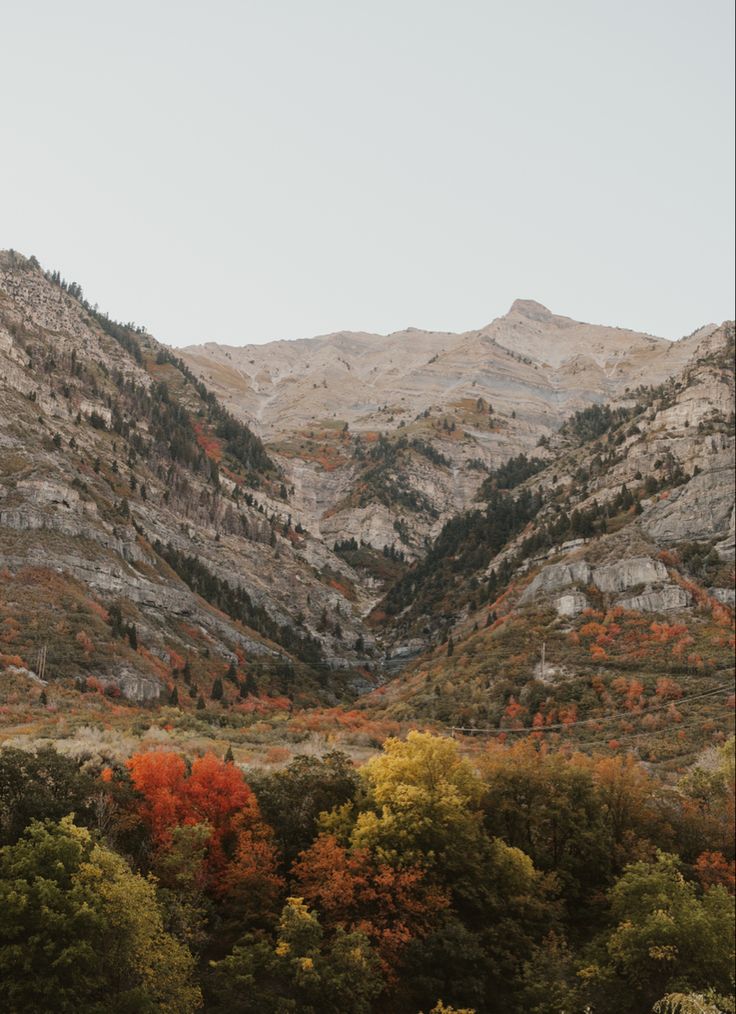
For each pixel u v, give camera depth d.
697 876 58.88
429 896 46.91
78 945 33.56
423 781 53.22
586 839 58.19
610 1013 45.47
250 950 41.22
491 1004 45.09
